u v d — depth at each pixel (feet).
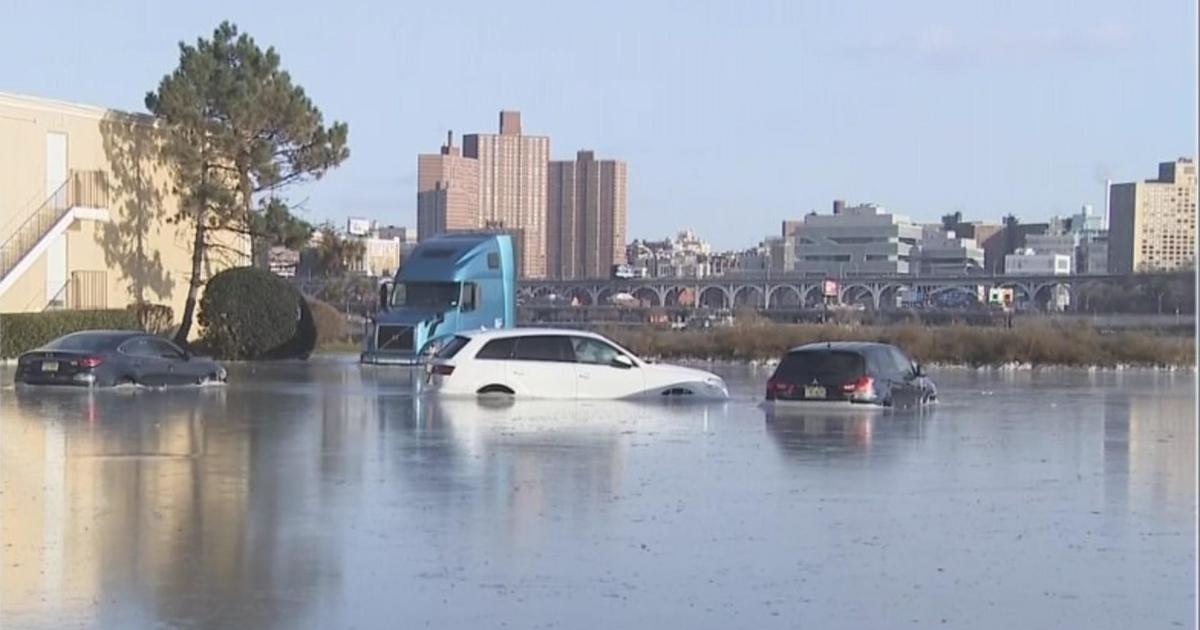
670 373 117.29
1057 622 36.81
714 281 449.89
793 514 54.13
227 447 77.41
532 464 69.72
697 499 57.93
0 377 140.56
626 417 98.27
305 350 206.18
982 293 489.26
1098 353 209.97
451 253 188.34
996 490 61.46
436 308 184.65
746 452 75.92
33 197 192.65
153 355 130.82
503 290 192.65
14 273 182.50
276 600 39.06
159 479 63.72
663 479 64.23
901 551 46.52
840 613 37.76
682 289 500.74
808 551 46.39
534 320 359.25
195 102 201.26
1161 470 69.56
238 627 36.11
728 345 220.02
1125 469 69.97
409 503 56.54
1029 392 144.36
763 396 126.31
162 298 217.36
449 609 38.06
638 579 41.91
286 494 59.06
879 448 78.95
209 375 138.00
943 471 68.28
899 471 68.08
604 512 54.34
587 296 507.71
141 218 212.64
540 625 36.40
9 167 188.65
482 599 39.24
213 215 206.49
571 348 116.57
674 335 228.02
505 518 52.80
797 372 109.81
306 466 68.74
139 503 56.44
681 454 74.59
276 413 101.55
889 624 36.58
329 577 42.11
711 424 93.35
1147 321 253.24
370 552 45.98
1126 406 120.88
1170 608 38.29
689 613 37.76
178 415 99.35
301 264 253.65
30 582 41.22
